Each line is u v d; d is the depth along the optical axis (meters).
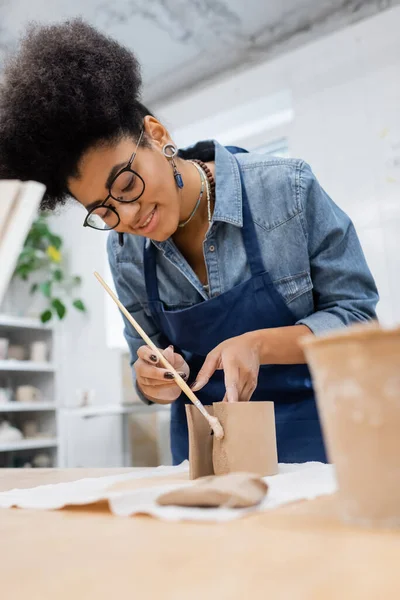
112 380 3.75
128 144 1.28
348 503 0.52
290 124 3.17
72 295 4.05
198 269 1.65
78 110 1.20
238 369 1.23
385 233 2.76
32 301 4.16
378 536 0.48
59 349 4.00
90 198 1.30
